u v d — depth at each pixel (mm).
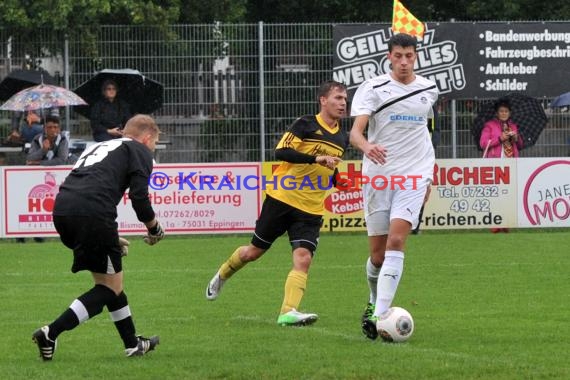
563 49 50812
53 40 49594
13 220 44438
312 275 33312
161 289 30469
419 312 25609
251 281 32094
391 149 22156
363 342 21516
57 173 44594
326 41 49719
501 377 17938
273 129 49562
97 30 49375
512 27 50750
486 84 50750
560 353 20125
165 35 49094
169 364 19344
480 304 26922
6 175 44344
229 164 45219
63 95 47125
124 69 48750
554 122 50188
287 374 18250
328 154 24781
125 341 20047
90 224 19047
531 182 46625
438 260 36969
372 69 49938
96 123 47094
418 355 19891
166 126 49375
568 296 28297
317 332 22844
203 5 66250
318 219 24844
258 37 49344
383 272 21922
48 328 19344
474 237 44781
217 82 49375
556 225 46750
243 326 23844
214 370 18688
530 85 50875
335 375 18125
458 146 50562
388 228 22641
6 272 34688
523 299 27750
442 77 50812
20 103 46719
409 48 22047
